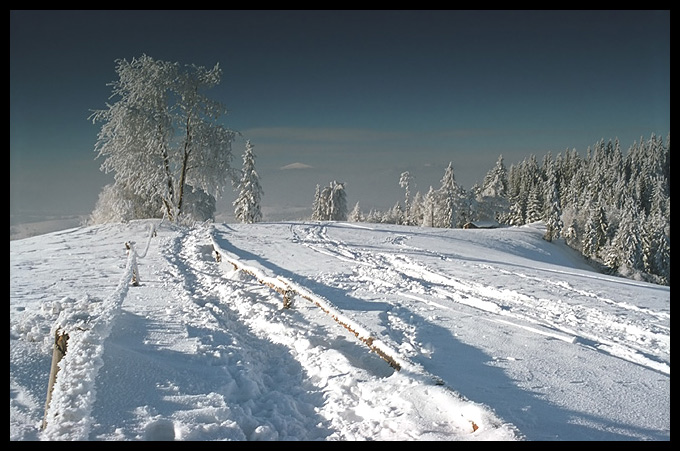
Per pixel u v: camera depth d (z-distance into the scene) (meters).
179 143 27.36
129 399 4.52
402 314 8.83
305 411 4.99
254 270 11.88
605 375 5.89
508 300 10.30
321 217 63.00
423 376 5.20
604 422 4.54
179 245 18.89
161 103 26.53
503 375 5.84
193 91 26.94
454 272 13.84
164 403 4.54
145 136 25.95
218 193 28.94
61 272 12.81
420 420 4.34
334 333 7.67
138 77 26.09
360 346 7.03
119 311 7.05
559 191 90.75
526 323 8.39
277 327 7.85
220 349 6.41
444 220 63.91
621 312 9.23
